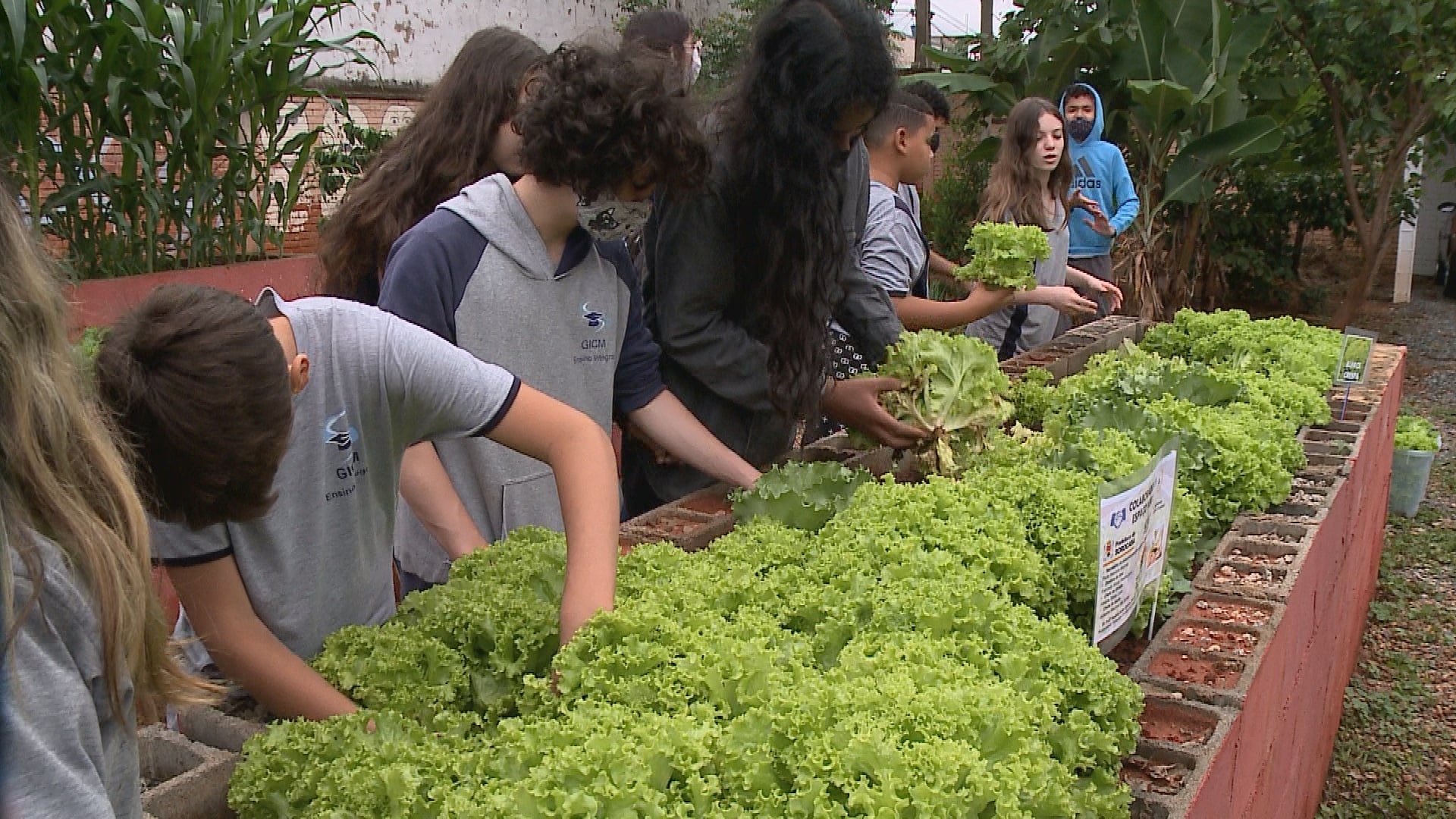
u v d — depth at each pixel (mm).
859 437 3271
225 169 8539
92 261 6863
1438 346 12422
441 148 3123
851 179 3346
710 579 2109
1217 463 3057
